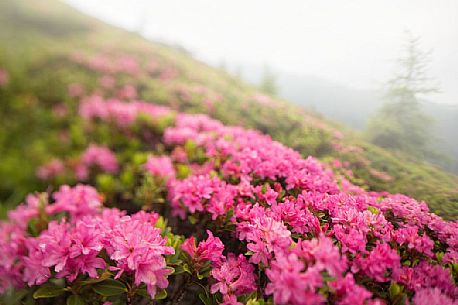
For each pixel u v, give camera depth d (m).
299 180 2.36
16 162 4.14
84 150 4.62
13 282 1.66
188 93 6.88
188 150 3.54
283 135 4.83
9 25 11.97
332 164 3.55
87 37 13.70
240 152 2.92
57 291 1.58
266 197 2.14
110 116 4.87
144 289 1.60
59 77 7.23
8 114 5.27
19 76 6.73
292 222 1.78
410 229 1.74
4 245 1.66
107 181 3.36
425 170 3.67
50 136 4.99
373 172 3.46
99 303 1.66
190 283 1.86
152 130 4.59
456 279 1.64
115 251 1.52
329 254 1.24
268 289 1.27
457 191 2.84
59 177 4.05
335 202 1.97
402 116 4.86
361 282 1.49
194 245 1.76
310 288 1.24
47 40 11.41
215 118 5.64
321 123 6.56
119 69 8.32
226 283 1.61
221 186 2.38
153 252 1.48
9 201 3.51
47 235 1.60
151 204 3.04
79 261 1.50
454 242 1.83
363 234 1.69
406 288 1.47
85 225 1.65
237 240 2.20
